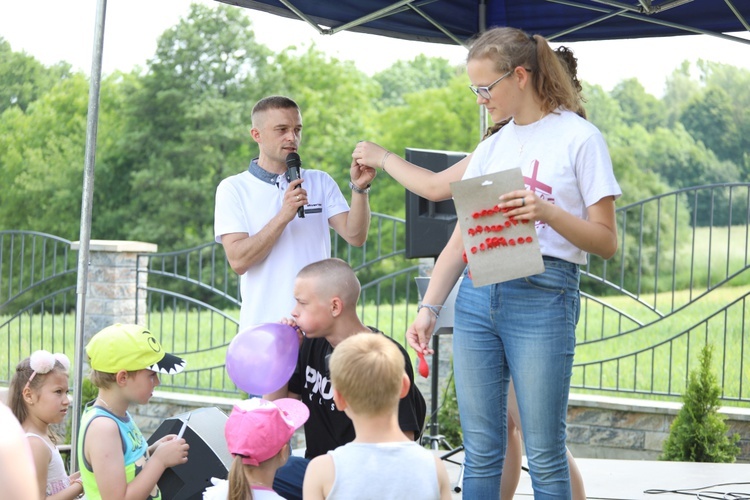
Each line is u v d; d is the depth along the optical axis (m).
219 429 3.09
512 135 2.55
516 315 2.49
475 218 2.41
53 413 3.37
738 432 5.86
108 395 2.97
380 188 21.47
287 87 22.97
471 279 2.46
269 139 3.53
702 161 22.05
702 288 19.33
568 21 4.82
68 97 22.53
